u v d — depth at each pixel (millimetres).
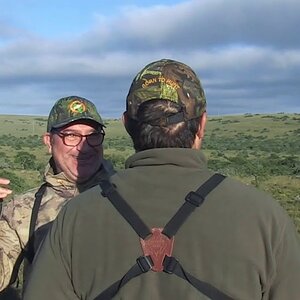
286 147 89625
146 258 2350
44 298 2479
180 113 2480
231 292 2301
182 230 2365
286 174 45000
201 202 2395
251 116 143000
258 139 107312
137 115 2504
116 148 80500
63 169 4172
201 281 2311
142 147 2516
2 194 3859
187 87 2510
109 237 2416
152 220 2396
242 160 51781
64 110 4156
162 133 2473
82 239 2459
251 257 2330
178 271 2320
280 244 2381
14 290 6074
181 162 2467
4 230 3998
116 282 2365
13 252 4000
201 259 2332
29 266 3984
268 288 2377
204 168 2510
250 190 2459
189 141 2510
